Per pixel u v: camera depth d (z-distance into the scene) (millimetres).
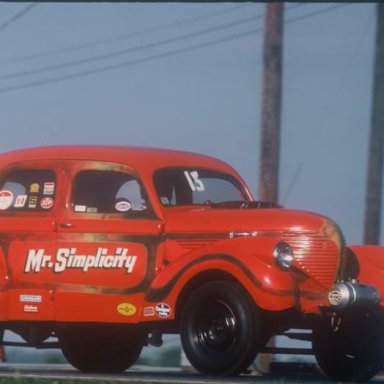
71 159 30578
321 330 30172
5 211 30781
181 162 31156
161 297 28547
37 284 30094
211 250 28031
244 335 27391
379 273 29922
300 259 28234
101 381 25953
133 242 29406
